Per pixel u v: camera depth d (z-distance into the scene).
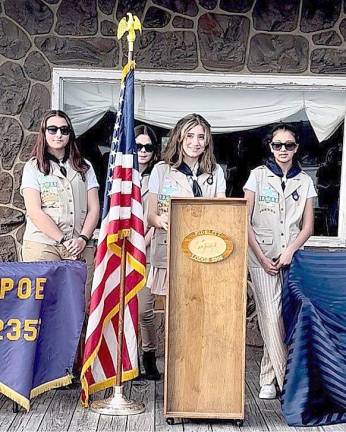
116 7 5.58
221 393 3.90
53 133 4.38
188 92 5.77
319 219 5.76
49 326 4.05
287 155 4.46
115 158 4.11
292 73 5.61
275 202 4.45
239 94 5.77
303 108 5.76
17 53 5.57
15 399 3.85
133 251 4.13
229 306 3.90
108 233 4.05
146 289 4.71
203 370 3.91
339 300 4.20
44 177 4.42
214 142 5.74
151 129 5.34
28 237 4.47
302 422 3.90
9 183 5.58
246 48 5.60
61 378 4.09
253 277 4.42
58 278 4.05
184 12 5.58
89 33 5.59
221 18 5.58
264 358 4.45
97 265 4.09
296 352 3.96
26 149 5.59
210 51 5.59
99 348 4.12
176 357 3.91
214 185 4.43
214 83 5.60
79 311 4.12
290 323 4.14
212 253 3.88
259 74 5.59
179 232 3.91
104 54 5.59
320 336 3.94
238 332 3.90
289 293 4.21
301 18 5.59
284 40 5.60
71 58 5.59
